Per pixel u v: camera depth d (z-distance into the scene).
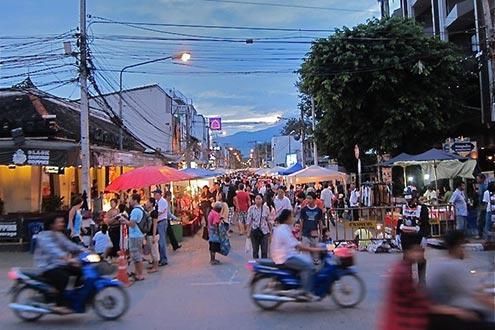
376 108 29.12
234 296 11.20
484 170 30.02
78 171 26.98
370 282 12.14
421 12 42.12
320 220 13.88
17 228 20.28
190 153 56.12
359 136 29.72
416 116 28.33
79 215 16.38
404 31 28.95
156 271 15.02
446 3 35.81
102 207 23.88
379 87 28.25
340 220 19.75
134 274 13.87
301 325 8.58
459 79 30.00
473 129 31.12
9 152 19.83
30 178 23.33
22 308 9.29
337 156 33.84
